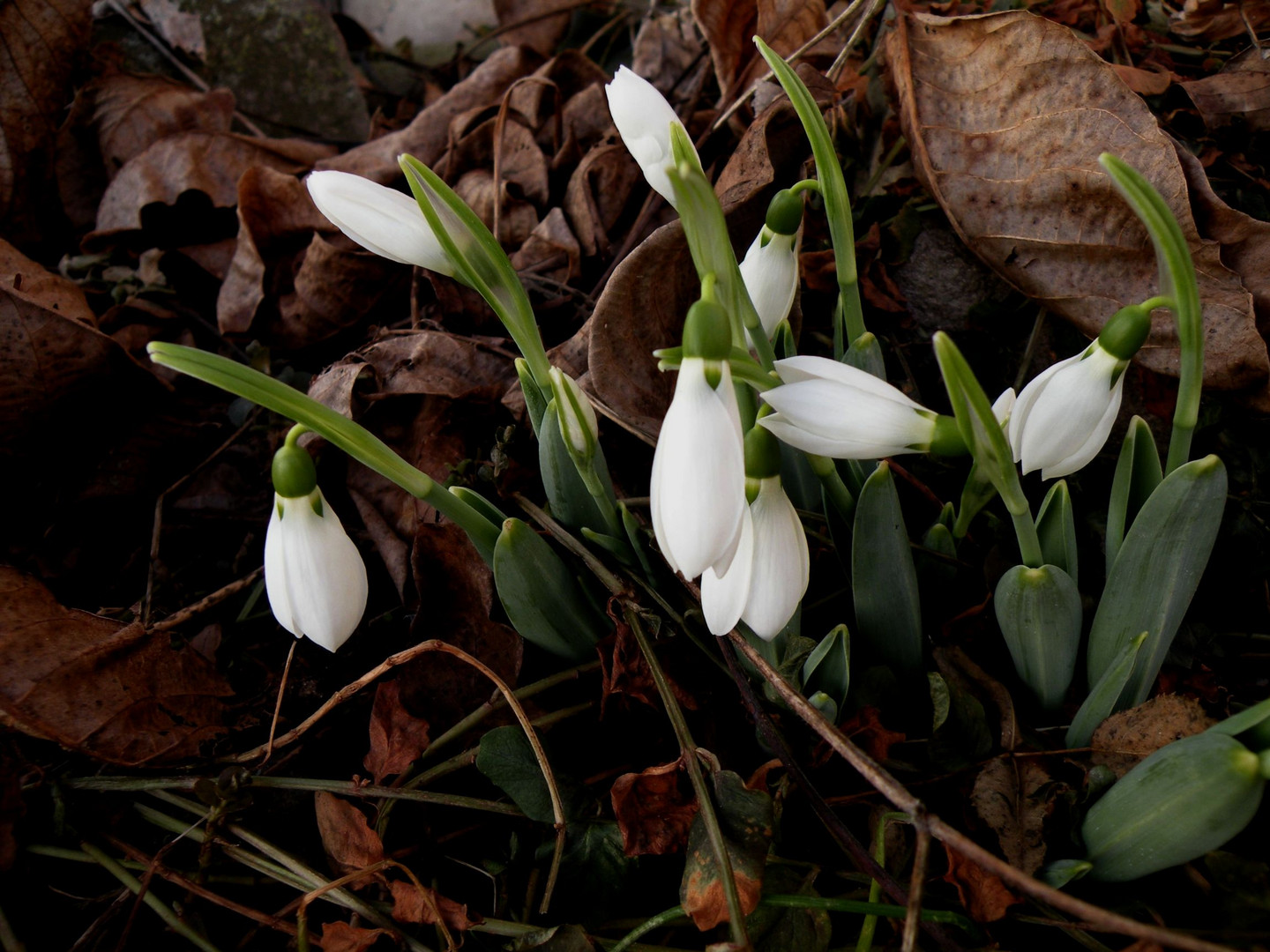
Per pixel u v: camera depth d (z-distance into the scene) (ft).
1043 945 0.64
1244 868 0.60
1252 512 0.80
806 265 0.92
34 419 0.92
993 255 0.83
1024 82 0.78
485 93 1.20
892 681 0.71
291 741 0.73
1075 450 0.57
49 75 1.18
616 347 0.80
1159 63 0.98
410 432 0.90
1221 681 0.75
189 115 1.22
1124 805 0.58
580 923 0.67
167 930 0.71
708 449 0.51
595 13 1.45
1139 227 0.75
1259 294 0.75
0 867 0.70
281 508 0.59
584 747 0.76
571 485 0.71
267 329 1.05
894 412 0.54
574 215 1.04
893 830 0.66
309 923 0.70
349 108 1.38
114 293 1.10
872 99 1.00
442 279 0.96
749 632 0.66
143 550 0.94
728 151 1.02
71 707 0.71
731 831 0.63
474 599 0.78
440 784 0.74
